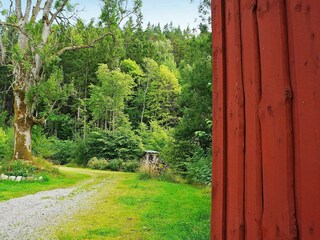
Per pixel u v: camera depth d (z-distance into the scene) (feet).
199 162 32.35
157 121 100.89
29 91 44.45
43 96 45.16
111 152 76.54
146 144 80.94
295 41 2.85
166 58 139.64
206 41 37.55
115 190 31.50
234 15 4.11
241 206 3.74
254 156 3.48
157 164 50.06
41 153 51.96
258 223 3.34
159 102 110.01
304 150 2.67
